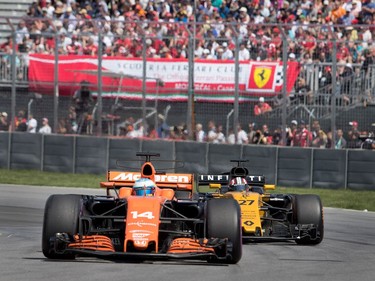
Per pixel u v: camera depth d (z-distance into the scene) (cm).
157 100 8619
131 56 8719
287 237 4178
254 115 8288
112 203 3606
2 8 11150
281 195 4544
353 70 7962
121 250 3422
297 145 8131
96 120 8775
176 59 8575
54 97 8844
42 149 8544
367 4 9906
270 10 10000
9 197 6531
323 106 8031
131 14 10481
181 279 2828
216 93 8388
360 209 6381
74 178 8094
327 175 7644
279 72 8194
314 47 8100
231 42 8400
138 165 8262
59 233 3161
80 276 2822
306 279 2973
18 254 3425
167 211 3575
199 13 10188
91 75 8856
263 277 2969
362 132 7944
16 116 8988
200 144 8094
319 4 9956
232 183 4622
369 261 3591
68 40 8925
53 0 10812
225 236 3180
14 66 8900
